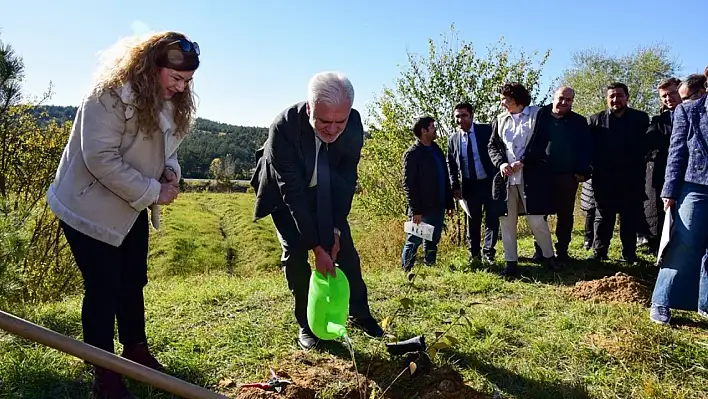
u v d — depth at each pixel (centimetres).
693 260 415
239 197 4741
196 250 2405
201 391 213
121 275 308
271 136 339
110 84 255
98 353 203
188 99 289
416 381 326
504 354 374
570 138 603
